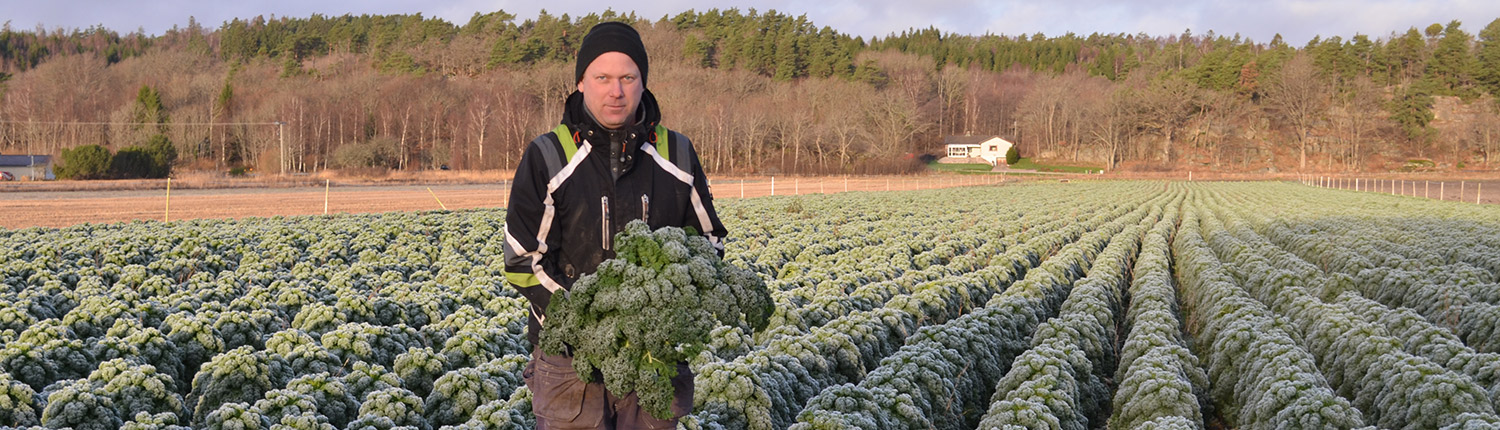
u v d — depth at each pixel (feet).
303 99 398.62
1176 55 621.31
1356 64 493.36
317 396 25.36
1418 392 27.32
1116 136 435.53
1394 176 378.53
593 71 12.42
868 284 46.78
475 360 31.07
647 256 11.90
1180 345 36.65
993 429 25.30
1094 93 490.49
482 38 636.07
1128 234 83.61
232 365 27.20
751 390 25.16
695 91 444.14
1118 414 29.60
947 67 544.21
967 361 31.58
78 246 60.03
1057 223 95.30
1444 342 33.50
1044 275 48.14
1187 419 26.13
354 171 270.87
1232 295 42.19
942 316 41.42
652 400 11.98
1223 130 433.89
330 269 51.88
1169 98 437.17
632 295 11.60
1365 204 144.77
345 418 25.57
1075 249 63.77
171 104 417.28
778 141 398.83
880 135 424.05
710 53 613.11
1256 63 482.69
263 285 47.98
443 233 75.00
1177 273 69.21
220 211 122.11
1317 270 53.16
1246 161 434.71
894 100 439.63
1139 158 449.48
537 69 520.01
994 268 52.95
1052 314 45.19
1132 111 441.68
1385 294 48.80
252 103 417.28
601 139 12.69
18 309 36.42
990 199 159.94
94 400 24.63
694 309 11.81
